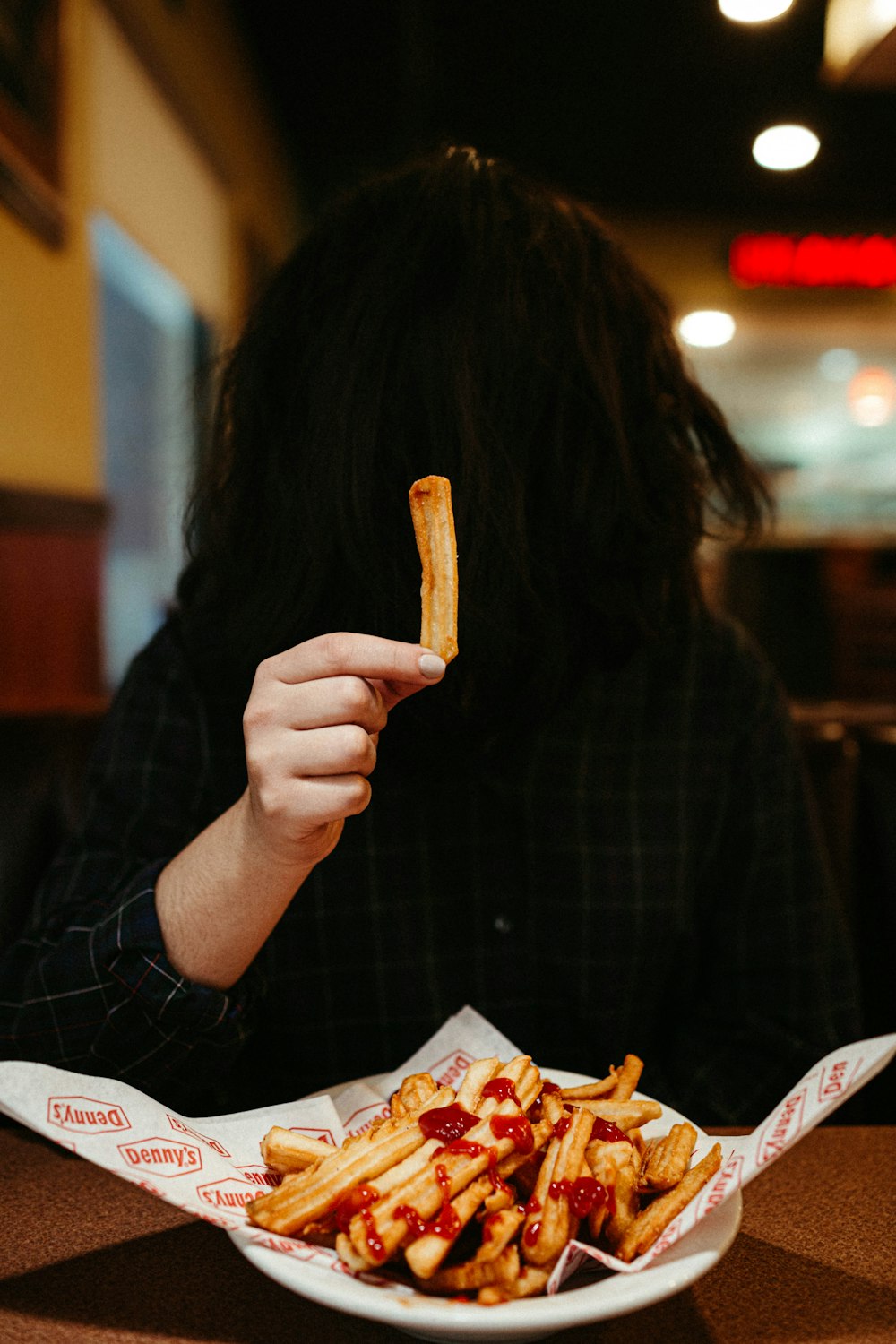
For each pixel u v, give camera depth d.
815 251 6.25
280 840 0.66
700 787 1.07
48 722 1.26
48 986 0.77
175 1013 0.74
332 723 0.62
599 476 0.88
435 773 0.92
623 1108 0.64
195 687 1.01
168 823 0.98
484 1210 0.53
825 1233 0.65
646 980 1.02
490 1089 0.60
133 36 3.33
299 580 0.85
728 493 1.12
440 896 0.99
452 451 0.82
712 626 1.16
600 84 4.68
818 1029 1.04
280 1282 0.49
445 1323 0.46
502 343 0.84
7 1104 0.54
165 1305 0.58
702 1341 0.55
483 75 4.64
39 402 2.54
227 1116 0.63
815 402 7.09
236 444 0.95
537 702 0.89
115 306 3.67
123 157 3.38
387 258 0.86
